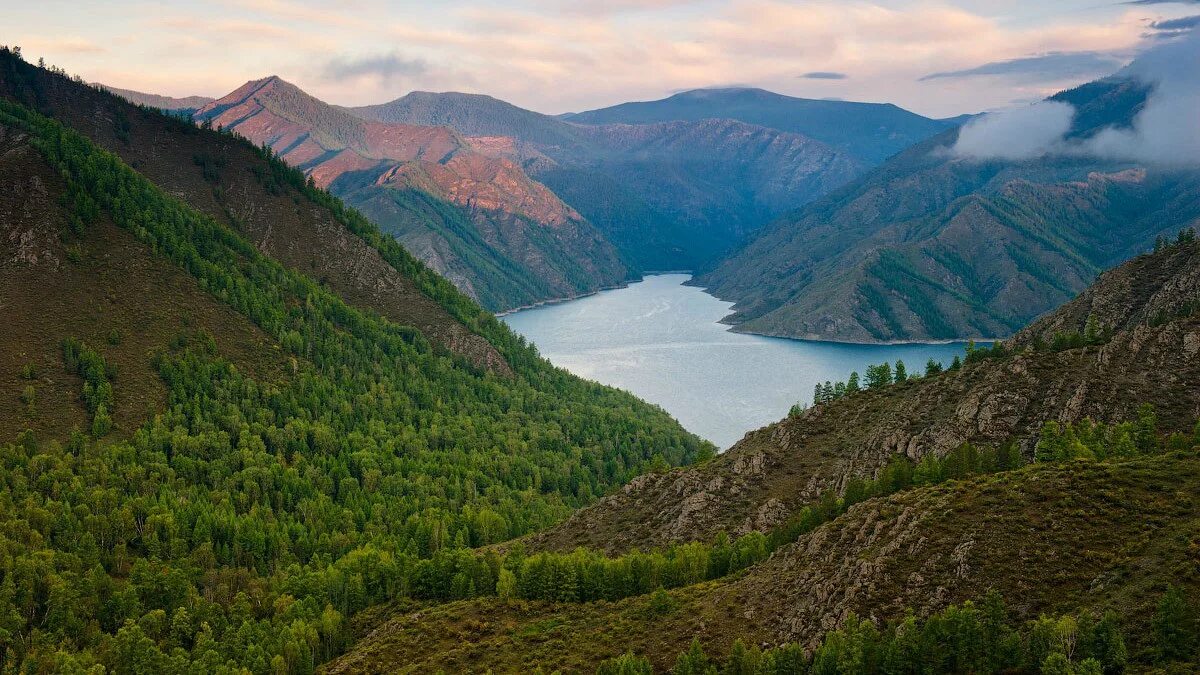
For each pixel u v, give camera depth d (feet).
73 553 619.26
